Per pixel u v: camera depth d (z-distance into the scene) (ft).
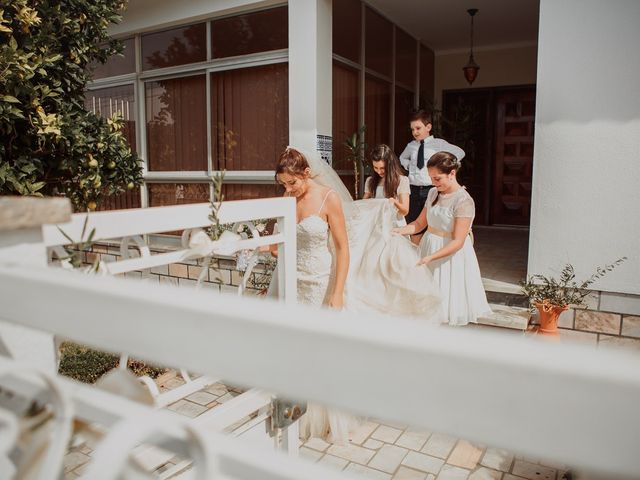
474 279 11.38
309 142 15.99
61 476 2.79
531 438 1.31
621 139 11.85
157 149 20.43
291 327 1.61
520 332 12.28
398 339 1.45
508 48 26.94
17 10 10.04
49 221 2.66
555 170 12.63
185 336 1.84
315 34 15.47
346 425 9.50
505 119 28.19
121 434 1.63
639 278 11.95
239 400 6.02
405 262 10.22
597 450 1.24
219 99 18.47
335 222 9.25
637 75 11.53
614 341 12.35
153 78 19.86
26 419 2.05
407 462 8.99
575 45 12.07
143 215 4.56
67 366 11.97
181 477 5.50
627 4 11.44
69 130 11.26
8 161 10.86
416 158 16.79
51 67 11.19
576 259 12.60
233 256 16.49
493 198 29.04
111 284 2.06
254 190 18.21
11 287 2.34
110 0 12.47
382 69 21.75
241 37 17.53
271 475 1.74
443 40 26.04
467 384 1.38
